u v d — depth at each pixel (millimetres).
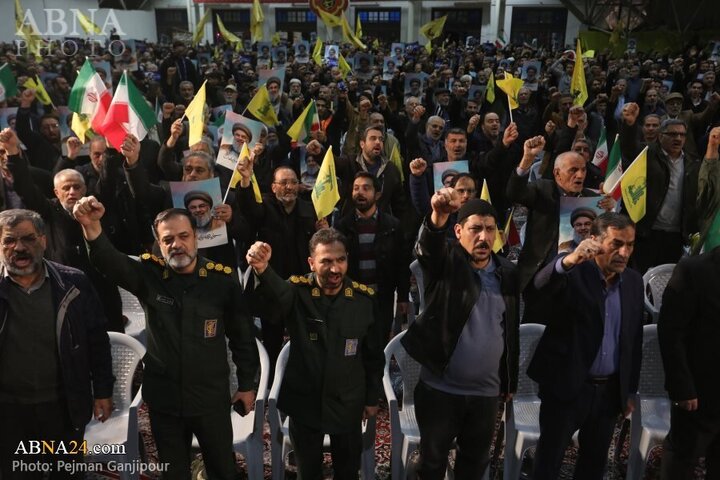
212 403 2697
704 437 2730
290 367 2805
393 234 3971
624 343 2768
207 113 7215
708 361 2660
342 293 2771
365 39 23516
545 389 2809
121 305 4109
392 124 8078
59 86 10078
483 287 2760
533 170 5965
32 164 5992
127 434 2857
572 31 29219
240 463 3469
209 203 3691
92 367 2752
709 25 20656
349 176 5355
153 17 31953
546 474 2822
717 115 8625
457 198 2475
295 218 3977
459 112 9023
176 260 2557
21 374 2529
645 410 3285
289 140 6324
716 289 2611
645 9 23406
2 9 23953
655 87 10070
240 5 31562
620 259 2670
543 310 2727
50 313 2562
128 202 4332
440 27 18969
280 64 14797
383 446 3668
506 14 29734
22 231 2420
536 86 9953
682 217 4660
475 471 2861
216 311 2689
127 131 4086
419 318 2867
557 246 4074
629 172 3865
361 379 2830
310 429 2760
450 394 2770
